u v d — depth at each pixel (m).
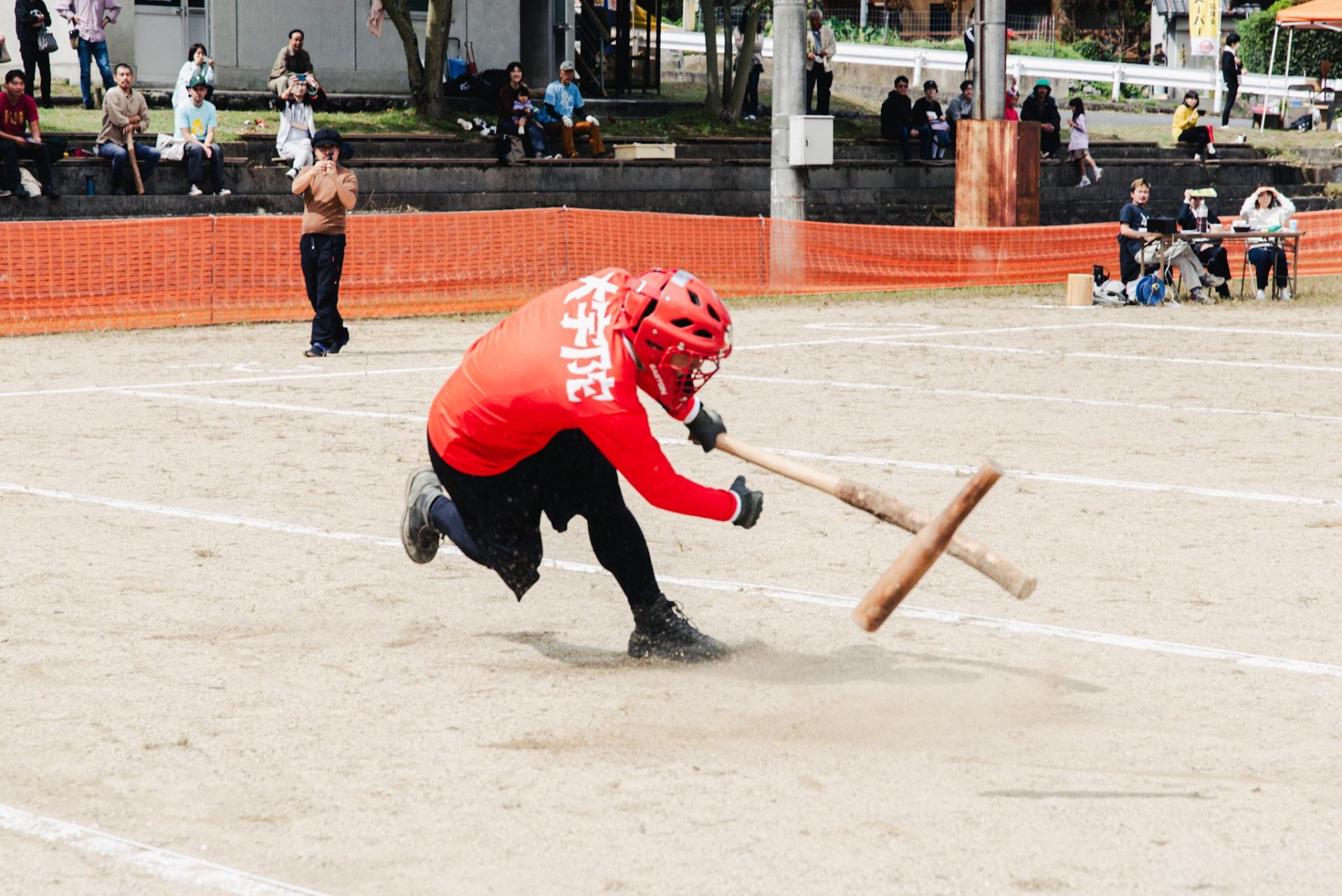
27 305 19.00
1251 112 46.84
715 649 5.94
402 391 13.85
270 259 20.88
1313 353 17.08
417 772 4.68
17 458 10.33
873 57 48.59
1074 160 34.00
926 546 4.55
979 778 4.62
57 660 5.87
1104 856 4.02
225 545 7.87
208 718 5.20
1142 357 16.64
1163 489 9.40
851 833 4.18
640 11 44.81
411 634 6.31
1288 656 5.96
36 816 4.33
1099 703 5.38
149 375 14.91
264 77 31.38
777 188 25.36
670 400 5.27
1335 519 8.54
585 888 3.83
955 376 15.01
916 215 32.62
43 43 27.45
